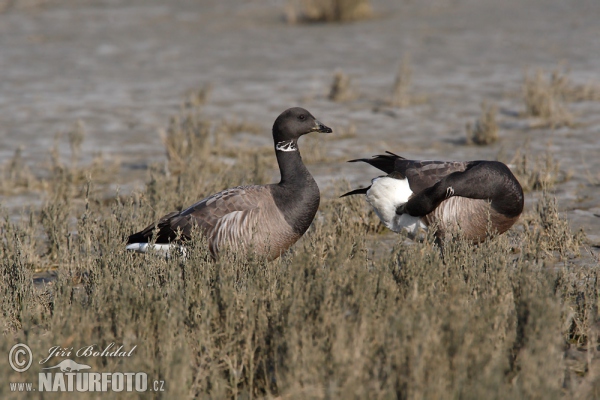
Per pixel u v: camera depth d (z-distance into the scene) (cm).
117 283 905
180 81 3075
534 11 4738
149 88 2958
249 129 2303
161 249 1104
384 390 670
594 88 2598
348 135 2198
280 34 4234
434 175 1134
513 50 3503
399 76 2612
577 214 1409
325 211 1373
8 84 3064
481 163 1103
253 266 946
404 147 2044
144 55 3675
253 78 3103
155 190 1532
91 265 1075
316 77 3084
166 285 904
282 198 1088
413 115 2433
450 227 1088
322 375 718
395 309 806
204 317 805
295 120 1117
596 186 1590
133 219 1311
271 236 1077
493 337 774
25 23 4703
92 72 3291
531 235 1203
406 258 931
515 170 1652
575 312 888
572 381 707
